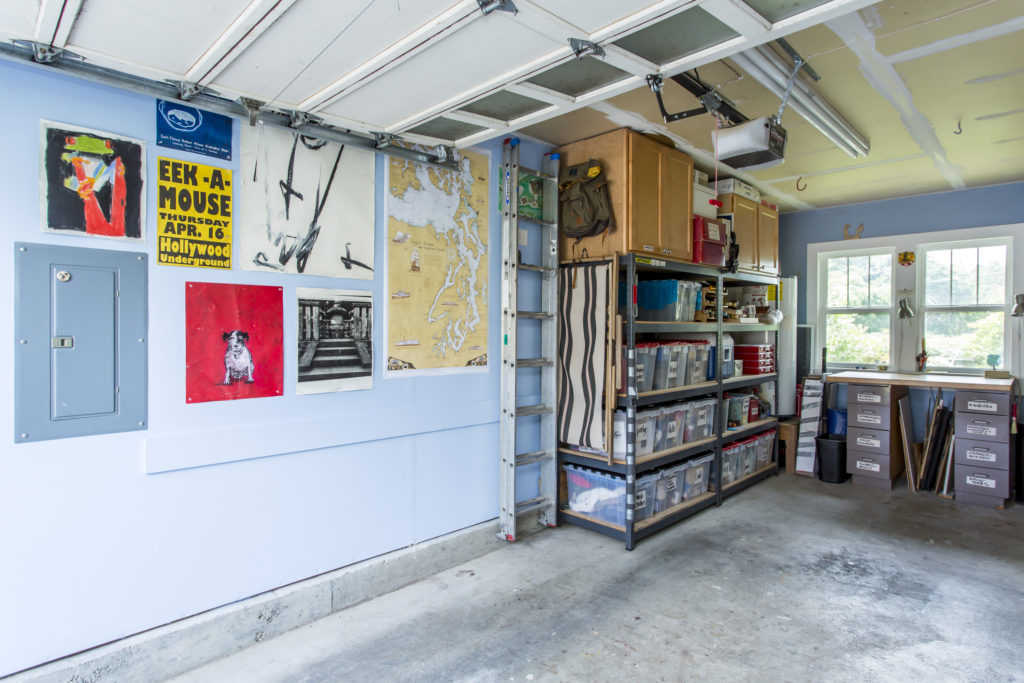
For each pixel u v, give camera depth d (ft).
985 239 15.85
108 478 6.36
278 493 7.84
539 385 12.07
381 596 8.86
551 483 11.85
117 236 6.35
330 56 5.51
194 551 7.06
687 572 9.73
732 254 13.60
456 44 5.27
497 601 8.68
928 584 9.32
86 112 6.11
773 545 10.98
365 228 8.73
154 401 6.68
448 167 9.76
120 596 6.48
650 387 11.75
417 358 9.59
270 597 7.66
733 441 14.58
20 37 4.99
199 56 5.50
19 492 5.81
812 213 19.01
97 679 6.23
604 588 9.11
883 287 17.74
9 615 5.77
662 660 7.14
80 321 6.14
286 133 7.77
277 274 7.72
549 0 4.53
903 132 11.63
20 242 5.75
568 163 11.78
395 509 9.31
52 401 5.98
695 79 8.42
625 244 10.68
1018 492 13.80
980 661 7.13
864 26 7.48
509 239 10.83
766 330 16.37
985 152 12.88
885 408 14.90
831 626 7.98
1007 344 15.62
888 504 13.66
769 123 8.49
